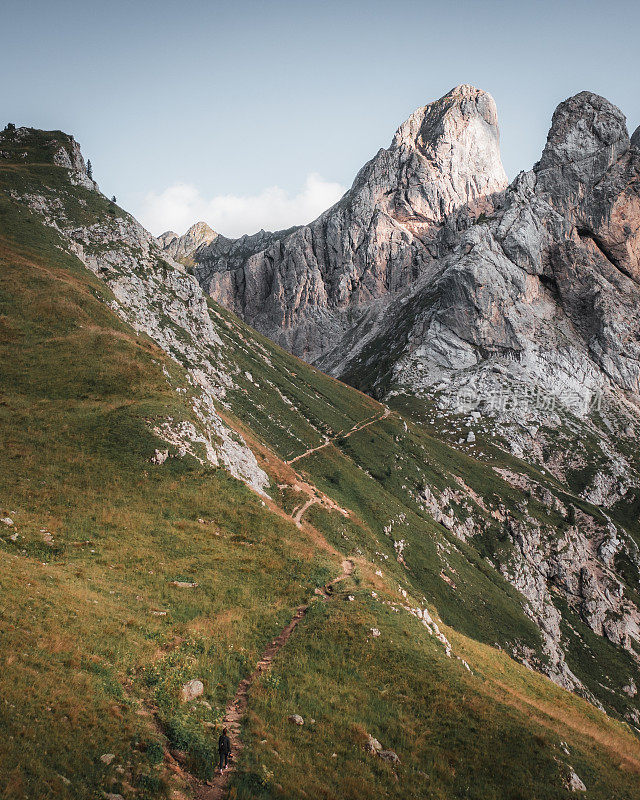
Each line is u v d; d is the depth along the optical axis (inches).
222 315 7859.3
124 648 1133.1
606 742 1467.8
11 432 2224.4
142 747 873.5
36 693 879.1
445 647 1646.2
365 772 1012.5
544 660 4537.4
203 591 1552.7
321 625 1498.5
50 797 698.8
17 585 1192.8
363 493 5012.3
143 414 2519.7
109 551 1652.3
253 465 3425.2
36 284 3467.0
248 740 998.4
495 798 1040.2
